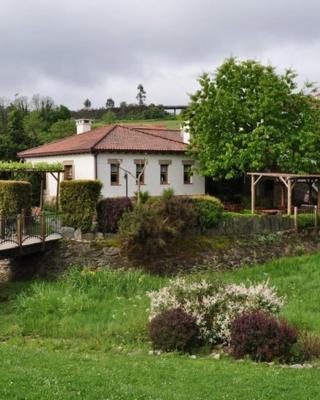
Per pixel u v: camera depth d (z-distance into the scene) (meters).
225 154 37.44
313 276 24.73
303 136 37.56
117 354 14.89
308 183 39.00
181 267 27.78
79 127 48.00
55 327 18.25
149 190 38.72
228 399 9.96
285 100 38.03
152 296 17.45
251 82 38.66
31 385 9.59
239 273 26.84
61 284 22.97
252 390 10.62
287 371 12.65
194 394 10.22
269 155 37.47
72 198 29.05
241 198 41.59
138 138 40.38
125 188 37.66
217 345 15.59
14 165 35.12
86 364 12.49
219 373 12.09
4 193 29.00
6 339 17.39
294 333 14.42
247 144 37.38
